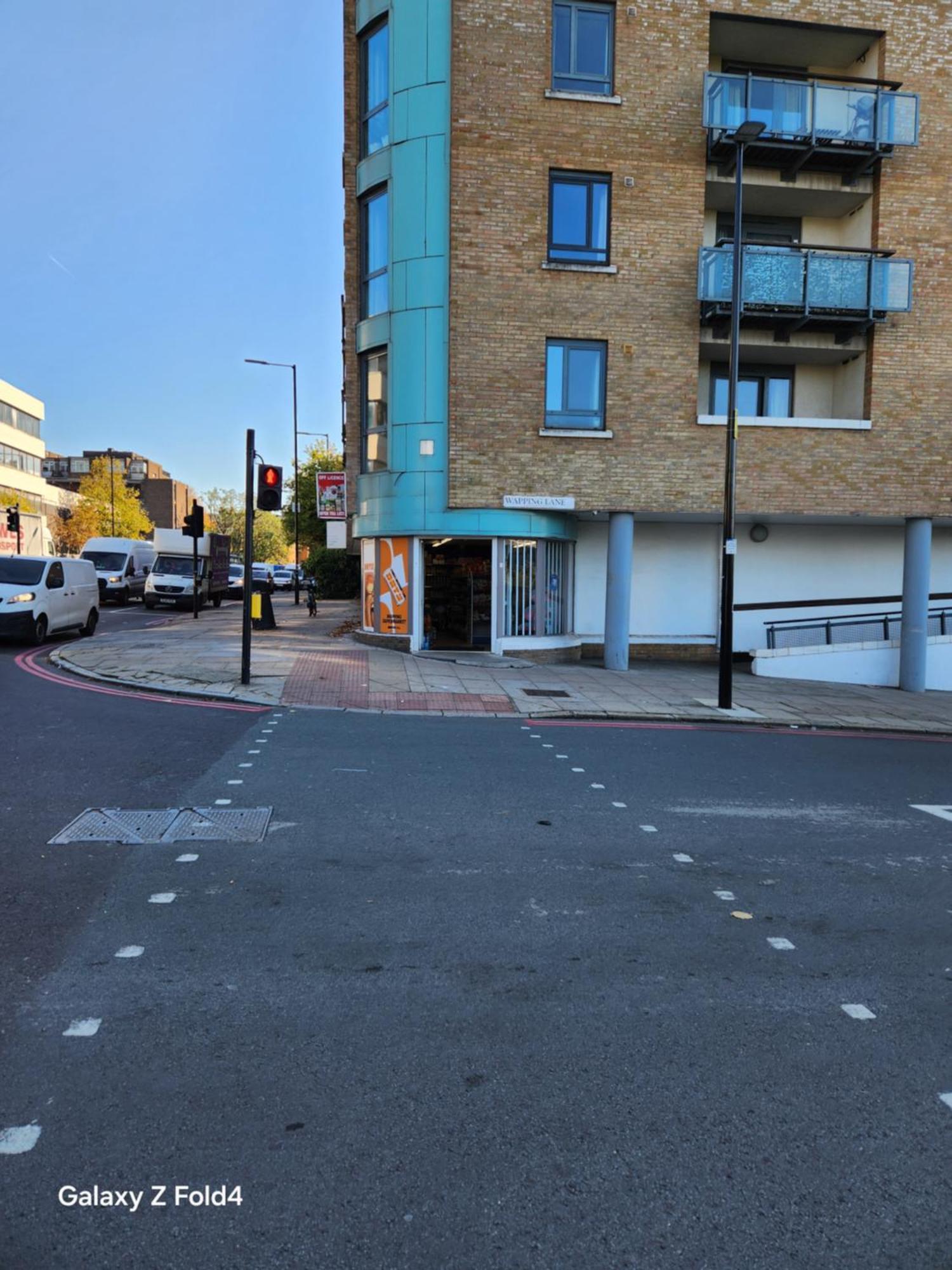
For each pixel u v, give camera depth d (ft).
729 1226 8.15
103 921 14.60
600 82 51.90
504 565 54.70
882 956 14.37
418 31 52.24
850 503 53.78
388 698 39.91
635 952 14.15
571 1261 7.66
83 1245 7.70
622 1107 9.93
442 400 52.80
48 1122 9.30
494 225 50.88
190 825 19.94
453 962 13.52
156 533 106.22
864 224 56.03
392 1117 9.59
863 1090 10.48
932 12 53.78
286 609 106.93
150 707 35.94
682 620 63.00
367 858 18.19
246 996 12.22
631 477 52.26
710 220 58.29
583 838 20.26
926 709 46.75
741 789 26.03
